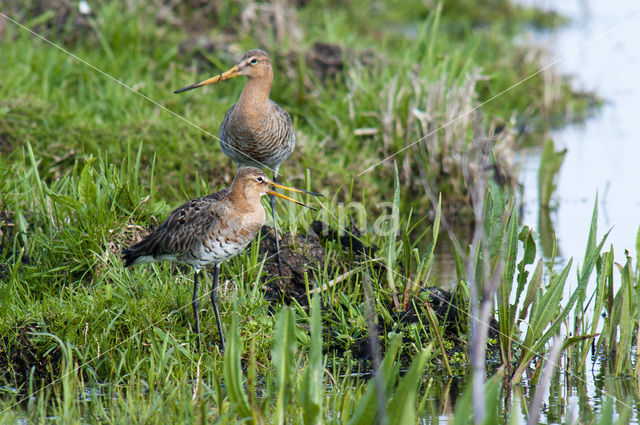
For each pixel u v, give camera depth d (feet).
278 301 36.52
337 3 93.71
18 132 48.65
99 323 32.40
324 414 27.20
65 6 69.62
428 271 35.81
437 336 32.45
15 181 40.63
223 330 33.32
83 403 29.01
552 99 75.05
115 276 34.81
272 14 76.02
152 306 33.53
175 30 72.90
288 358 24.53
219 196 33.04
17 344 31.91
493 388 21.75
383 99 56.03
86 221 37.24
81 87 57.26
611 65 90.12
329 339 33.68
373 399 22.50
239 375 23.85
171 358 31.14
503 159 54.44
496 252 30.32
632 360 33.45
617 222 50.01
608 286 33.50
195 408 28.04
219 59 65.92
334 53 67.56
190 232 32.37
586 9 109.91
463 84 58.08
